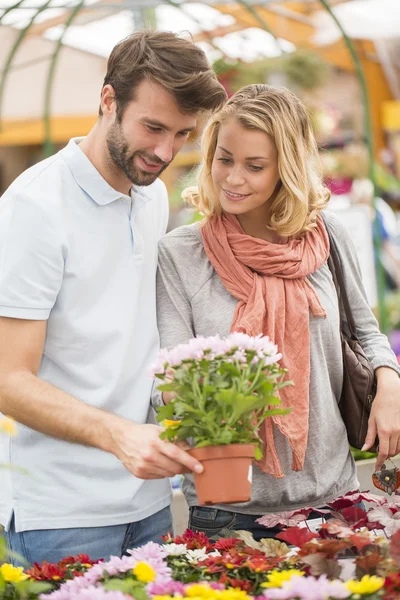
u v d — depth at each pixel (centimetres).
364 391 304
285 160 288
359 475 407
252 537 268
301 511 269
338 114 874
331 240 318
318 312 298
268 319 292
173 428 231
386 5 887
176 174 906
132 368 287
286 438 293
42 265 265
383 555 233
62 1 653
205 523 297
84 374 279
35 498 279
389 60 934
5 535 286
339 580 224
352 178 885
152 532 299
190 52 264
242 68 738
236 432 230
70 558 252
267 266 298
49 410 257
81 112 827
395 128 937
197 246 306
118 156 272
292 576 209
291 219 299
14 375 263
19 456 281
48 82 664
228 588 223
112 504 282
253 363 234
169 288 302
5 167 1034
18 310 263
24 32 657
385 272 896
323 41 842
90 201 280
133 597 216
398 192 943
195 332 300
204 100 264
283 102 291
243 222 309
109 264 283
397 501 268
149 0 688
